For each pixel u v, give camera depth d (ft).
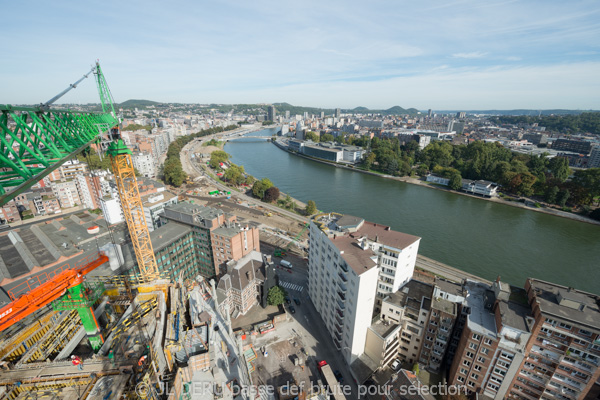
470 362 265.95
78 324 182.70
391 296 330.34
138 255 333.83
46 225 448.65
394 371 312.71
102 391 118.32
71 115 178.09
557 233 649.61
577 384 229.66
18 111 121.19
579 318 224.12
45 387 123.24
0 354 142.51
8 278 300.81
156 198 559.38
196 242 453.99
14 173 119.14
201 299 262.88
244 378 169.68
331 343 351.87
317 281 385.50
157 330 147.13
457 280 472.03
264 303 405.18
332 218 399.44
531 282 268.21
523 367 249.34
